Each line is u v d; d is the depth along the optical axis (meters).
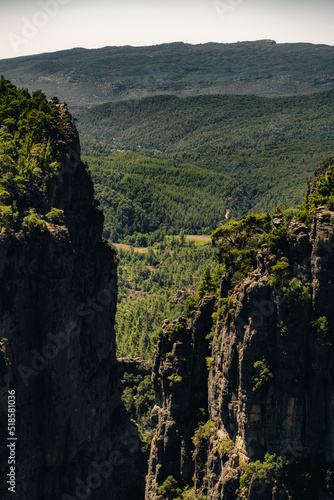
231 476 126.25
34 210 161.12
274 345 123.69
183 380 157.38
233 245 144.12
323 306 119.81
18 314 154.38
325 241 118.19
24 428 159.12
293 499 120.75
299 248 121.75
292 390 122.19
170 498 152.00
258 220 141.75
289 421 123.06
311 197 147.12
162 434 158.00
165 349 163.88
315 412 121.31
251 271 134.12
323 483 120.00
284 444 123.56
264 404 124.62
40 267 158.00
